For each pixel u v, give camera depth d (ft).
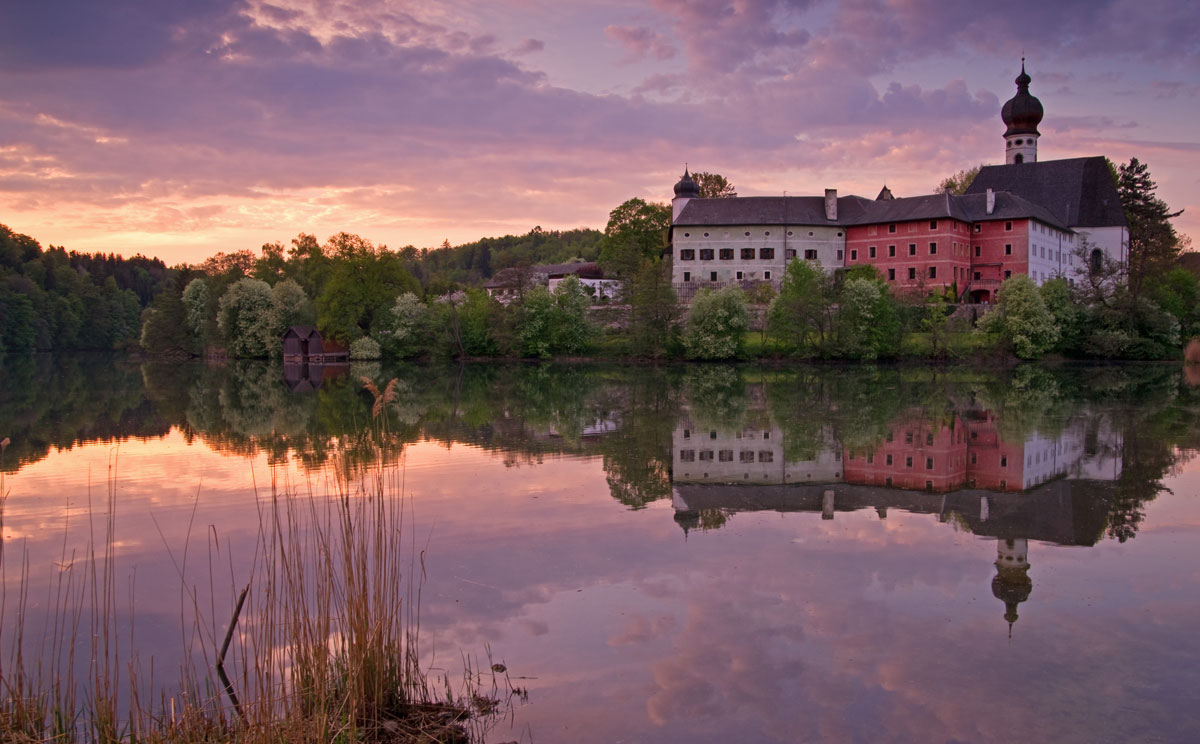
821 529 48.29
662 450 76.74
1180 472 66.03
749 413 106.63
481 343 248.52
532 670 29.96
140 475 64.80
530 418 101.60
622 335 252.21
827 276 236.02
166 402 124.47
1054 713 26.94
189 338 313.12
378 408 29.76
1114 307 223.30
